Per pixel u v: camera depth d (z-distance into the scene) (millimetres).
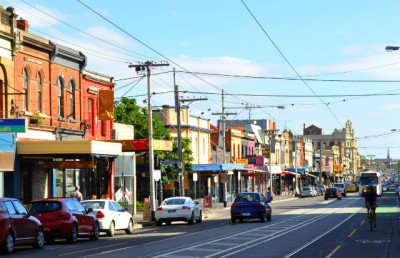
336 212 50438
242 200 39250
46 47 38906
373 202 31125
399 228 32250
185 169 62281
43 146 36000
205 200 60562
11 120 31375
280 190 113625
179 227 36781
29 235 23391
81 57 43438
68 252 22266
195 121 73000
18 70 36125
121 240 27922
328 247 22438
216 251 21359
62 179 40875
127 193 46500
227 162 82688
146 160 59750
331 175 169750
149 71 42219
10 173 35750
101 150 37938
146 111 63688
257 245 23469
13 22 35500
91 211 28812
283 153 118812
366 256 19453
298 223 37125
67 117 41594
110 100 44219
